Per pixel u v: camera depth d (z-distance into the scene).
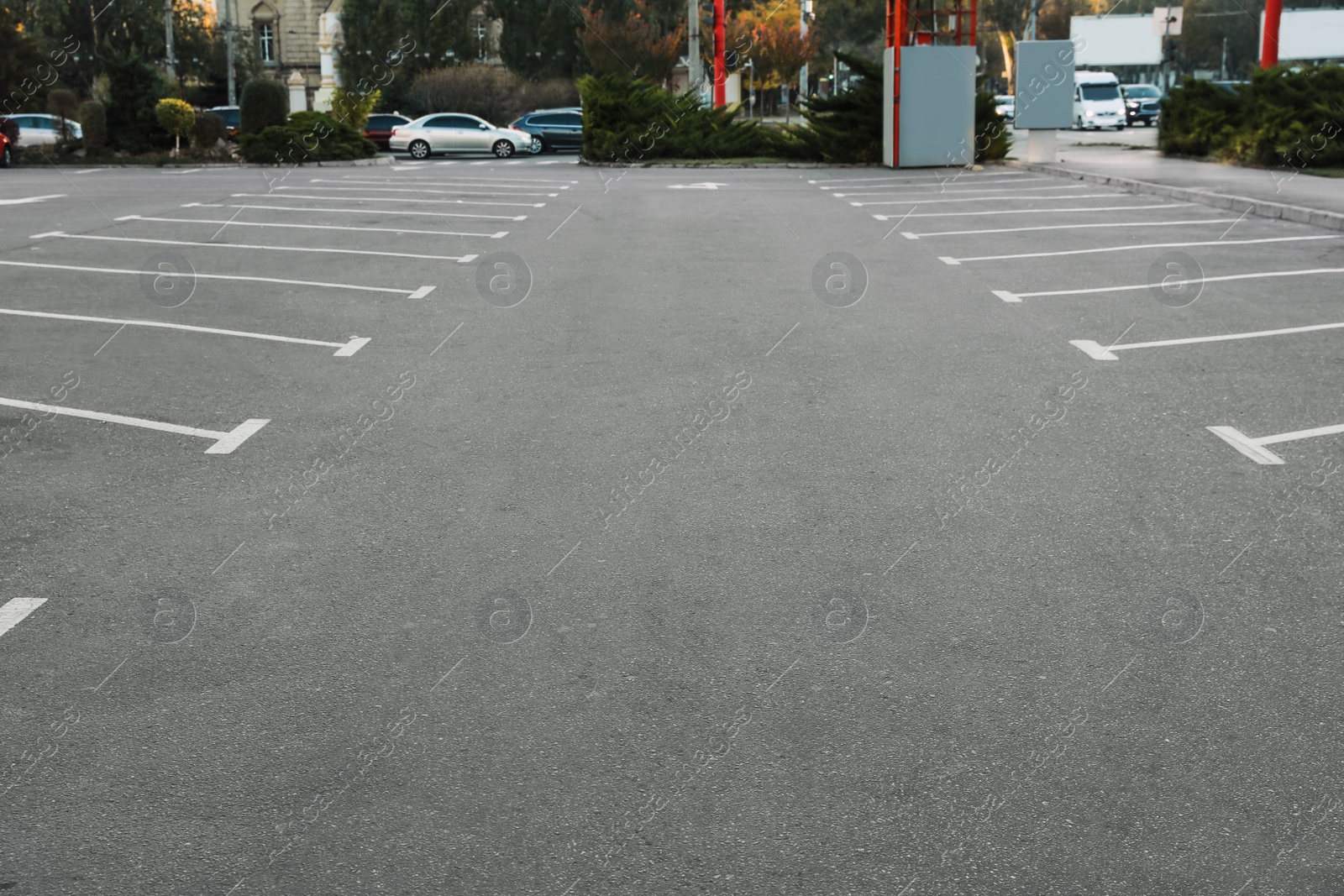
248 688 4.22
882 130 32.62
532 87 55.94
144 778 3.68
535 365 8.90
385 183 27.86
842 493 6.14
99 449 6.96
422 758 3.79
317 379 8.55
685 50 58.00
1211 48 85.75
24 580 5.14
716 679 4.27
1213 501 5.95
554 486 6.29
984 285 12.31
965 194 22.80
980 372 8.58
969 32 30.80
